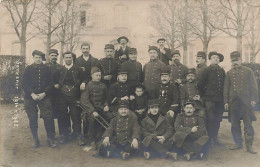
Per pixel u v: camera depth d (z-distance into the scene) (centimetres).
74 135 511
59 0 632
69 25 632
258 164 392
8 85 729
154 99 468
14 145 468
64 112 495
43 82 467
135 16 635
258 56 710
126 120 431
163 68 487
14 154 428
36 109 473
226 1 644
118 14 624
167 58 576
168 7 623
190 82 504
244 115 449
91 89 473
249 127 447
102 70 521
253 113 453
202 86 485
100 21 637
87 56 526
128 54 534
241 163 399
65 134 499
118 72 520
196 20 623
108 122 467
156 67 512
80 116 495
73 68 494
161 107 467
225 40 698
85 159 412
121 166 385
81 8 628
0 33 751
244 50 721
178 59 549
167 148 423
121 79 480
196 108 475
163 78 473
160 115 444
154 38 629
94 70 473
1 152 434
